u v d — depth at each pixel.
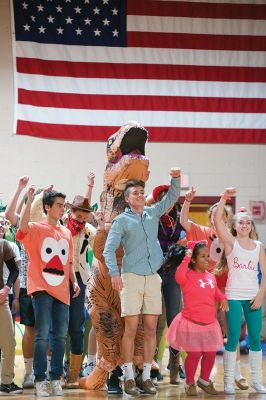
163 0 21.78
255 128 21.83
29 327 11.60
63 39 21.33
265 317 21.08
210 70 21.77
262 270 11.36
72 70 21.27
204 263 11.00
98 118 21.23
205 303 10.79
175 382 11.85
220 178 21.84
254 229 11.71
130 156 10.48
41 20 21.27
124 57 21.50
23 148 21.16
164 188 11.73
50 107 21.14
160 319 12.19
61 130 21.11
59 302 10.78
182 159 21.69
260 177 21.98
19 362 15.62
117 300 10.95
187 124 21.56
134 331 10.32
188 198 11.58
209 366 10.76
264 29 22.06
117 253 10.91
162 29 21.72
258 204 21.94
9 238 13.27
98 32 21.47
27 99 21.03
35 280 10.59
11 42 21.27
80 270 11.95
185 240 11.94
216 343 10.67
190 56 21.73
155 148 21.59
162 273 11.77
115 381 10.93
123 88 21.41
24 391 10.99
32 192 10.59
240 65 21.91
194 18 21.84
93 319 10.99
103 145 21.39
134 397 10.21
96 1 21.55
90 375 11.22
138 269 10.29
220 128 21.67
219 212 11.41
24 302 11.61
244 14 22.00
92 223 13.76
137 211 10.46
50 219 11.02
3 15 21.33
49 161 21.23
